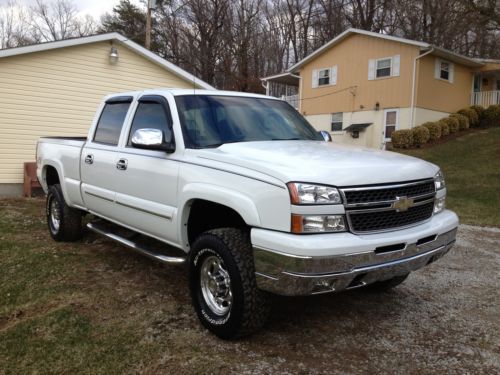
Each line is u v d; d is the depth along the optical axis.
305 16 40.97
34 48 11.98
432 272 5.38
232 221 3.91
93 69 13.23
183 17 38.22
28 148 12.35
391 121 22.94
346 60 24.58
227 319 3.43
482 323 3.97
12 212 8.55
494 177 13.73
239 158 3.44
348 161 3.35
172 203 3.93
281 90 39.34
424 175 3.57
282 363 3.23
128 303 4.22
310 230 2.98
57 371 3.10
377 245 3.10
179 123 4.03
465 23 22.28
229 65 37.62
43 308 4.12
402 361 3.30
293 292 3.00
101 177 4.97
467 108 24.12
